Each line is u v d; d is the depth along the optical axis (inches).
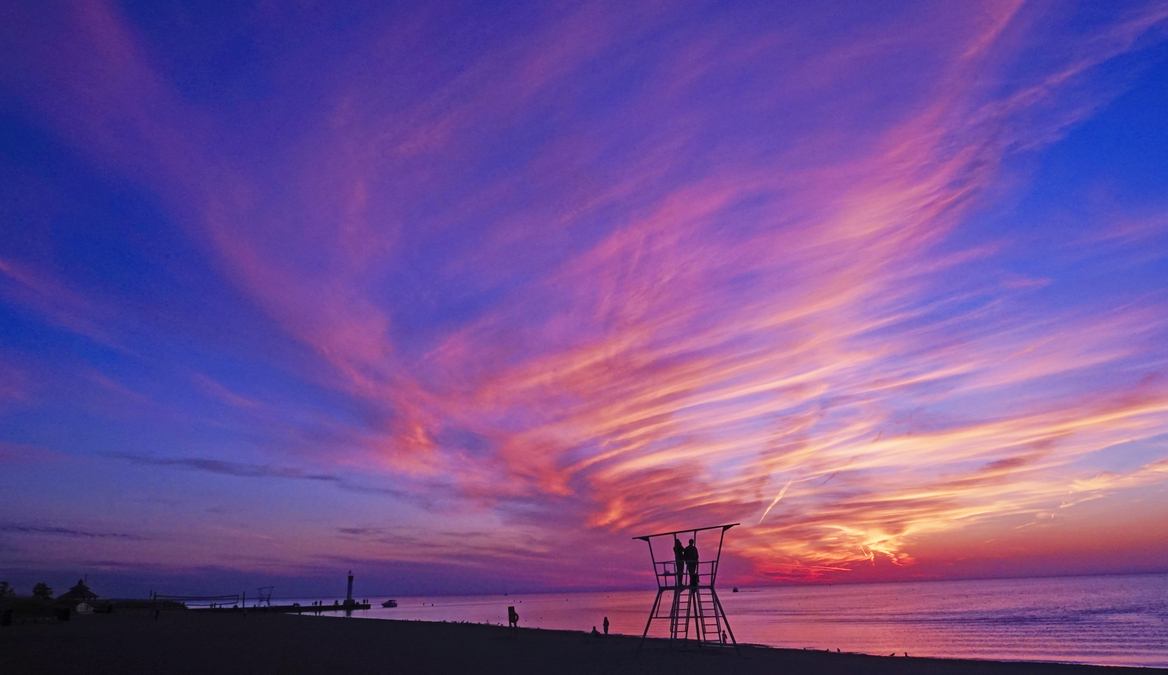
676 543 1315.2
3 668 895.1
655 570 1336.1
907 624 4160.9
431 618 4943.4
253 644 1368.1
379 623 2477.9
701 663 1087.6
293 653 1177.4
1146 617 4244.6
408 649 1322.6
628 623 4507.9
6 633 1688.0
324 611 5944.9
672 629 1274.6
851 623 4387.3
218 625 2191.2
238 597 4916.3
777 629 3767.2
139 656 1071.0
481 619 4913.9
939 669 1054.4
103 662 973.8
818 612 6210.6
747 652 1286.9
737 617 5629.9
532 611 7662.4
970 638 2974.9
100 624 2236.7
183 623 2324.1
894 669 1044.5
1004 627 3695.9
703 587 1286.9
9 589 3865.7
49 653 1112.8
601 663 1078.4
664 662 1098.7
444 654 1222.9
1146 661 2039.9
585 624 4306.1
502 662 1086.4
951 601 7657.5
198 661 1005.2
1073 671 1039.6
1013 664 1117.1
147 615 3198.8
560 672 957.2
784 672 977.5
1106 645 2637.8
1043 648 2554.1
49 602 3526.1
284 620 2657.5
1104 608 5290.4
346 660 1076.5
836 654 1291.8
